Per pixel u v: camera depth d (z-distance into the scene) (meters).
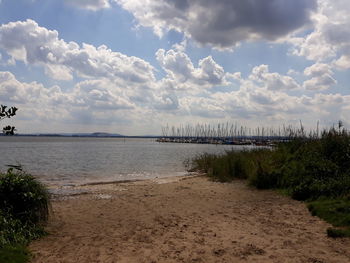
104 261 5.17
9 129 5.49
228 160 16.91
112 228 7.18
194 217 8.12
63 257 5.34
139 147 78.06
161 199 10.77
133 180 17.27
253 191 12.06
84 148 66.50
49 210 8.23
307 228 6.82
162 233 6.73
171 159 35.56
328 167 10.79
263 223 7.36
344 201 8.19
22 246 5.64
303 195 9.91
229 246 5.79
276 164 13.50
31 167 25.55
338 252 5.32
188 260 5.16
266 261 5.04
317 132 14.59
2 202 6.62
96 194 12.05
